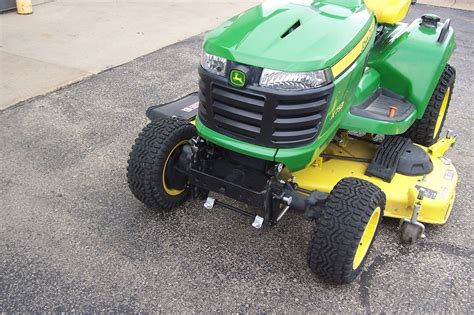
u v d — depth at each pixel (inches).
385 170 134.0
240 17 118.6
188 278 116.3
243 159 116.3
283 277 117.6
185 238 128.3
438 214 129.2
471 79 237.6
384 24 142.7
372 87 139.6
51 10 308.5
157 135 124.2
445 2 374.0
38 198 141.6
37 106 193.0
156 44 264.1
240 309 108.8
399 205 129.2
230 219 135.1
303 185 131.4
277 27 109.6
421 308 110.7
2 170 153.6
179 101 158.4
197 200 141.0
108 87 211.8
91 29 280.2
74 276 115.8
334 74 106.7
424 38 147.3
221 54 105.1
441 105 157.9
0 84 208.8
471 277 119.6
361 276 118.8
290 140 106.0
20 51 243.3
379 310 109.9
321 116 107.4
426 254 126.5
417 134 160.2
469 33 305.4
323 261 107.5
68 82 214.1
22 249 123.2
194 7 332.5
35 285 113.0
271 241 128.3
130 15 308.8
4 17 291.4
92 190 145.7
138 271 117.7
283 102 102.0
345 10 123.2
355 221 103.9
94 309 107.5
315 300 111.8
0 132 174.1
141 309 107.8
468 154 173.0
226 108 107.4
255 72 101.7
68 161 159.3
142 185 124.6
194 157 119.0
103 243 125.9
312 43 106.3
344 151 146.9
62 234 128.6
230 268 119.5
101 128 179.5
